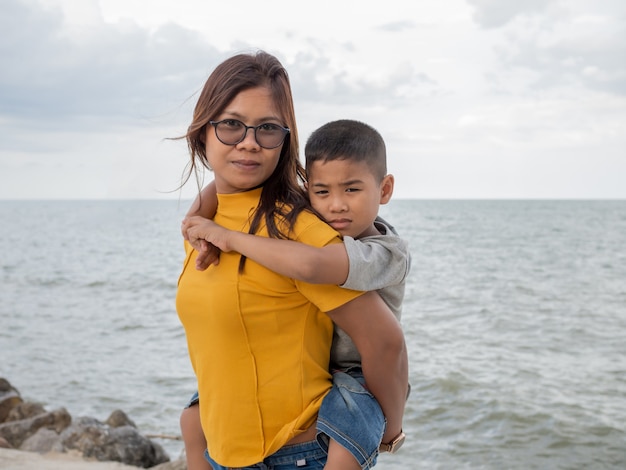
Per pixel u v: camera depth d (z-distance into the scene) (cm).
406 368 227
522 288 2664
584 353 1478
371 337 215
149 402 1141
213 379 222
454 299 2333
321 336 225
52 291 2764
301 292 214
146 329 1822
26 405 854
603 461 895
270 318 214
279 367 217
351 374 232
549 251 4666
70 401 1153
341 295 210
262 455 220
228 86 221
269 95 222
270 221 219
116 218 13100
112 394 1188
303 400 219
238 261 216
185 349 1562
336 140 224
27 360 1455
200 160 243
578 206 16475
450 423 1018
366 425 216
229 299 213
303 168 241
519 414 1042
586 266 3659
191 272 231
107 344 1627
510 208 15575
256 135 221
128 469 670
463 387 1180
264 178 227
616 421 1020
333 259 204
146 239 6800
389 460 890
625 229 7494
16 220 12531
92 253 5038
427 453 914
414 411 1069
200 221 224
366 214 226
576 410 1067
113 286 2916
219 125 222
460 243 5434
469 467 873
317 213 229
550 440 957
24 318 2038
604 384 1223
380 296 225
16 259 4503
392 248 220
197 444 254
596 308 2127
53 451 707
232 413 220
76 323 1933
